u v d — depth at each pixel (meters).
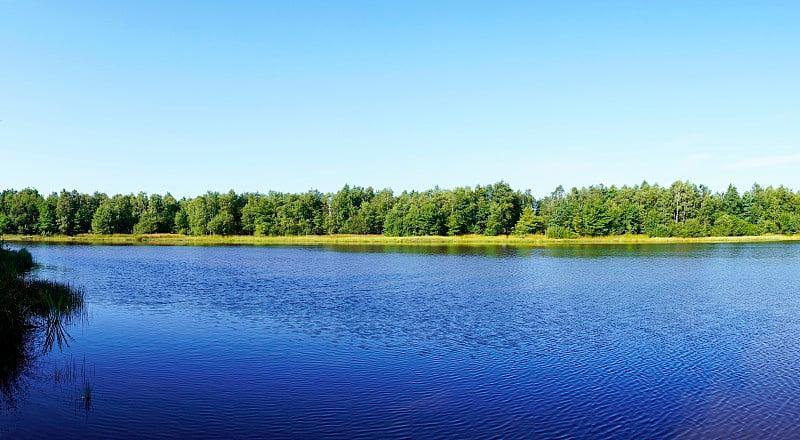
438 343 22.33
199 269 53.91
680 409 15.12
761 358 20.44
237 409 14.67
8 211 137.12
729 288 39.94
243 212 141.38
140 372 17.86
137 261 63.91
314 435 13.06
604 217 125.19
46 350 20.52
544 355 20.61
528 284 42.09
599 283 42.91
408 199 153.00
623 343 22.66
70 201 139.50
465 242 114.56
